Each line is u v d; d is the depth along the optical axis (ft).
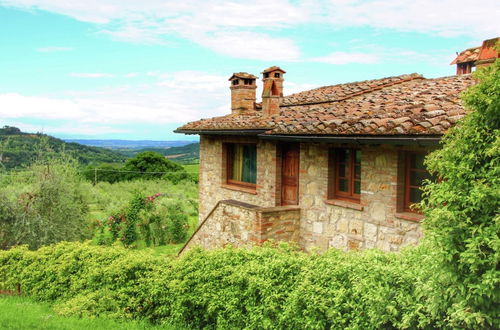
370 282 16.16
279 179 36.47
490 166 12.87
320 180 31.78
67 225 51.52
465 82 33.24
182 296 23.34
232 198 42.29
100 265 28.94
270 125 32.91
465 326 13.30
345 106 32.73
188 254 25.35
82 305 26.32
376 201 27.35
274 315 19.57
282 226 32.86
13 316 24.95
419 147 24.21
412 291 15.35
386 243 26.66
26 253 33.45
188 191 119.85
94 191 81.20
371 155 27.61
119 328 23.53
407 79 43.29
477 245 12.41
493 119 13.19
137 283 26.40
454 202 13.20
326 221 31.32
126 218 62.75
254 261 22.13
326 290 17.62
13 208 47.34
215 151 45.14
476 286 12.50
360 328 15.88
